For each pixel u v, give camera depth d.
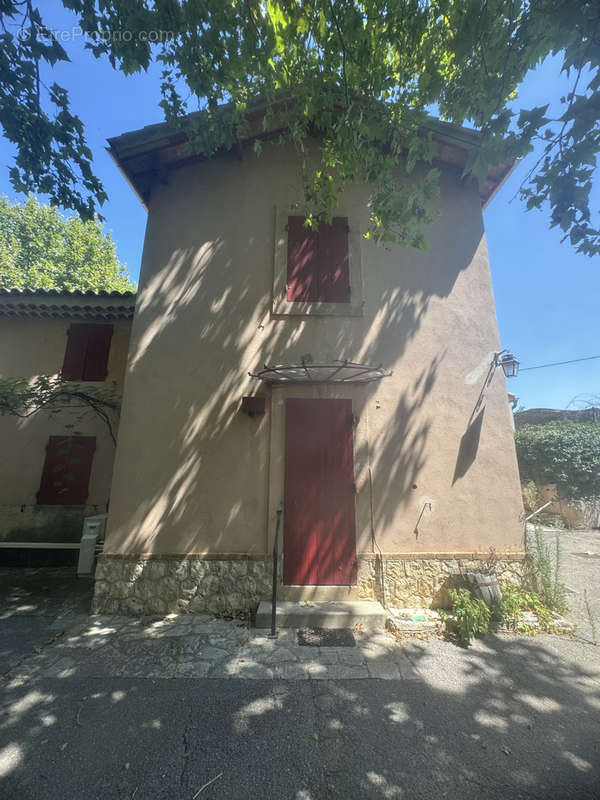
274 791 2.06
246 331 5.11
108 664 3.33
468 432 4.90
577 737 2.48
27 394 6.06
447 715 2.69
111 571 4.50
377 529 4.63
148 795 2.03
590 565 6.52
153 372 4.97
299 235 5.45
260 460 4.77
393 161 3.79
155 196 5.53
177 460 4.75
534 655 3.53
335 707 2.77
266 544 4.58
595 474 10.47
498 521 4.70
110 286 16.02
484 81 2.94
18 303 7.29
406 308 5.24
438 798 2.02
